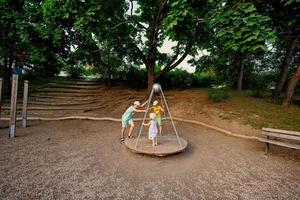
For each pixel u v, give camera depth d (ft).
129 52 44.93
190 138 26.18
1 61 45.42
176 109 37.60
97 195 13.52
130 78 51.01
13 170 16.35
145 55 44.29
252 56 47.55
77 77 56.90
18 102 39.63
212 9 25.11
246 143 24.62
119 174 16.49
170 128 30.19
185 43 38.91
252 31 19.88
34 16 34.78
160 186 14.98
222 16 21.59
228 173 17.29
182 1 22.56
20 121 31.27
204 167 18.31
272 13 27.86
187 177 16.44
